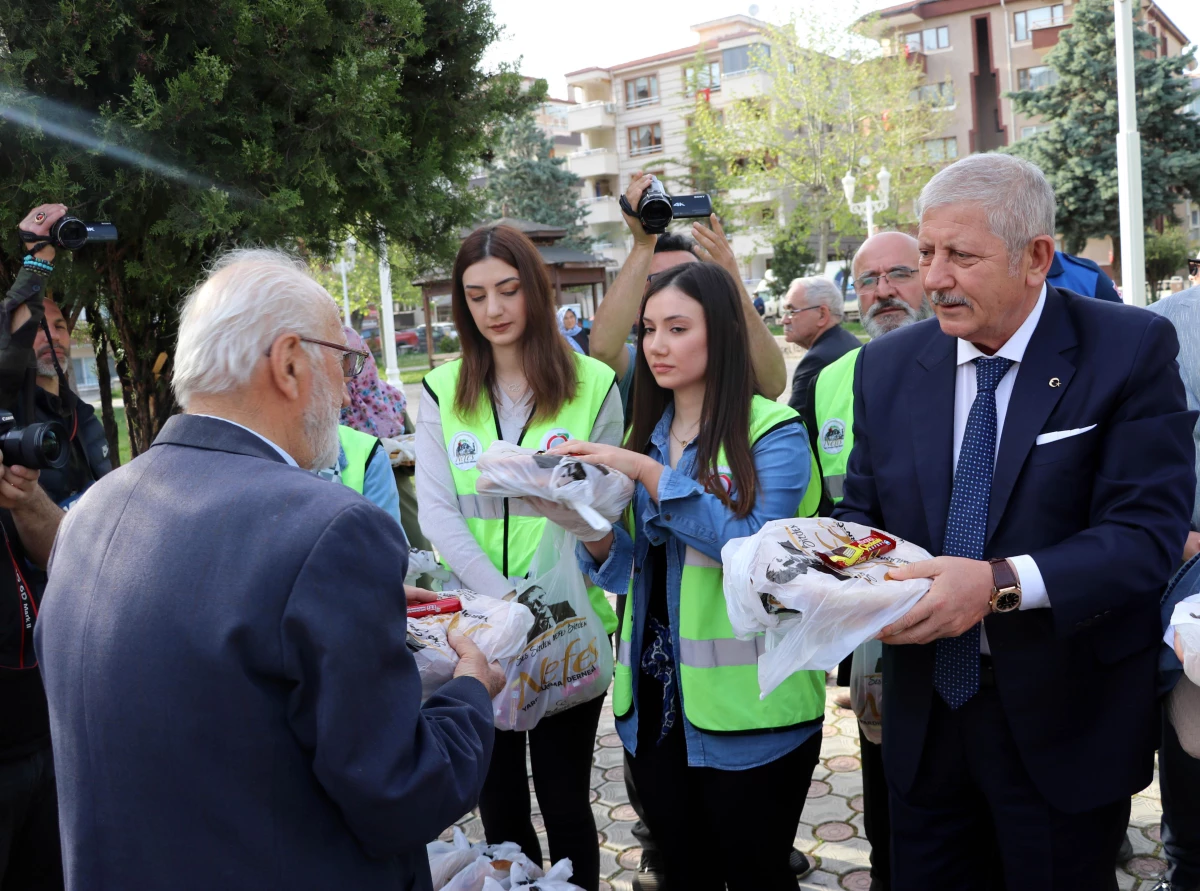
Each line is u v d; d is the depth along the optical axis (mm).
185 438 1479
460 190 6055
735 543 1923
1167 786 2643
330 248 5672
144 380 5113
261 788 1308
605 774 4086
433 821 1390
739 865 2357
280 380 1485
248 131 4535
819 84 32844
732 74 47125
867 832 2906
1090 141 28156
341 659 1290
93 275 4602
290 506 1354
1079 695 1878
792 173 33750
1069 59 28547
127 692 1320
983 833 2090
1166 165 27719
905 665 2035
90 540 1447
